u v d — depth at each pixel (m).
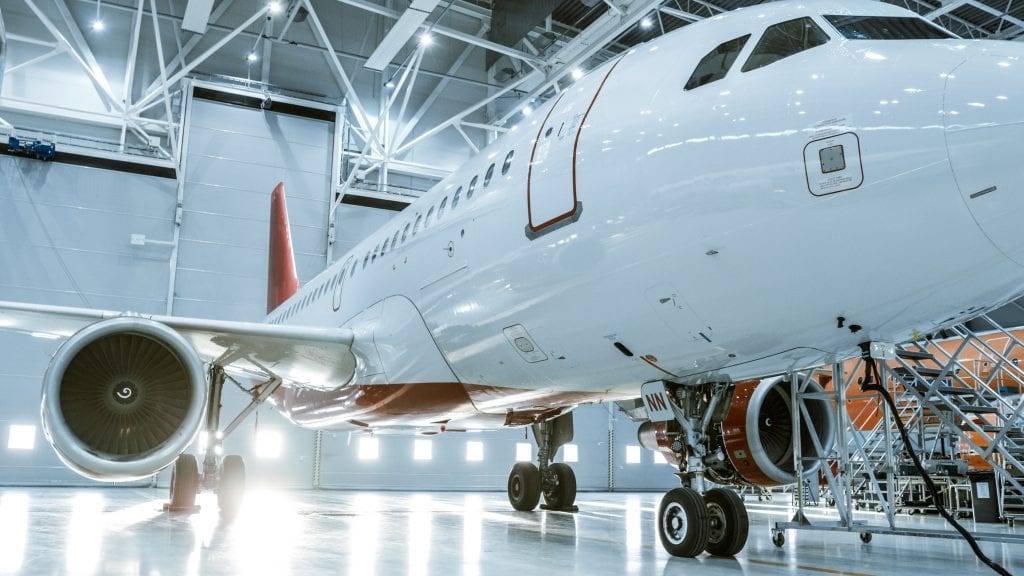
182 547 5.81
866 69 4.59
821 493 15.70
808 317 4.82
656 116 5.34
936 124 4.20
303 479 20.56
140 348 6.86
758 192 4.65
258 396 10.38
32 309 7.32
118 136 21.11
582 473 23.34
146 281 20.08
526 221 6.11
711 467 6.53
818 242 4.49
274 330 8.22
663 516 6.14
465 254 6.83
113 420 6.66
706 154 4.92
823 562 5.97
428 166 24.44
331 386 9.45
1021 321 17.66
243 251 21.16
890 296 4.50
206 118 21.45
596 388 6.76
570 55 19.84
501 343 6.60
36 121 20.42
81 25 21.14
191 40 21.88
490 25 21.45
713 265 4.89
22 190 19.39
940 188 4.13
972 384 13.66
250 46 22.58
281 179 21.98
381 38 23.67
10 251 19.06
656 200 5.11
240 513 10.04
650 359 5.73
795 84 4.77
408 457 21.69
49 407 6.16
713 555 6.25
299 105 22.39
